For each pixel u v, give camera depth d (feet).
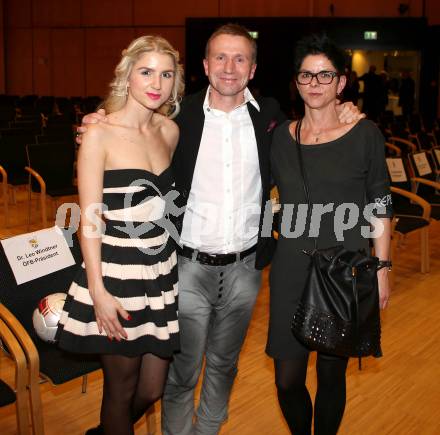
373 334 6.66
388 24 44.19
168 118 7.07
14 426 9.00
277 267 7.23
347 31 44.50
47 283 8.46
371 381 10.57
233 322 7.71
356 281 6.53
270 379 10.62
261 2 47.70
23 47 58.18
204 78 47.09
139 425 9.21
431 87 44.75
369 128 6.88
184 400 7.83
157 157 6.57
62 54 56.29
